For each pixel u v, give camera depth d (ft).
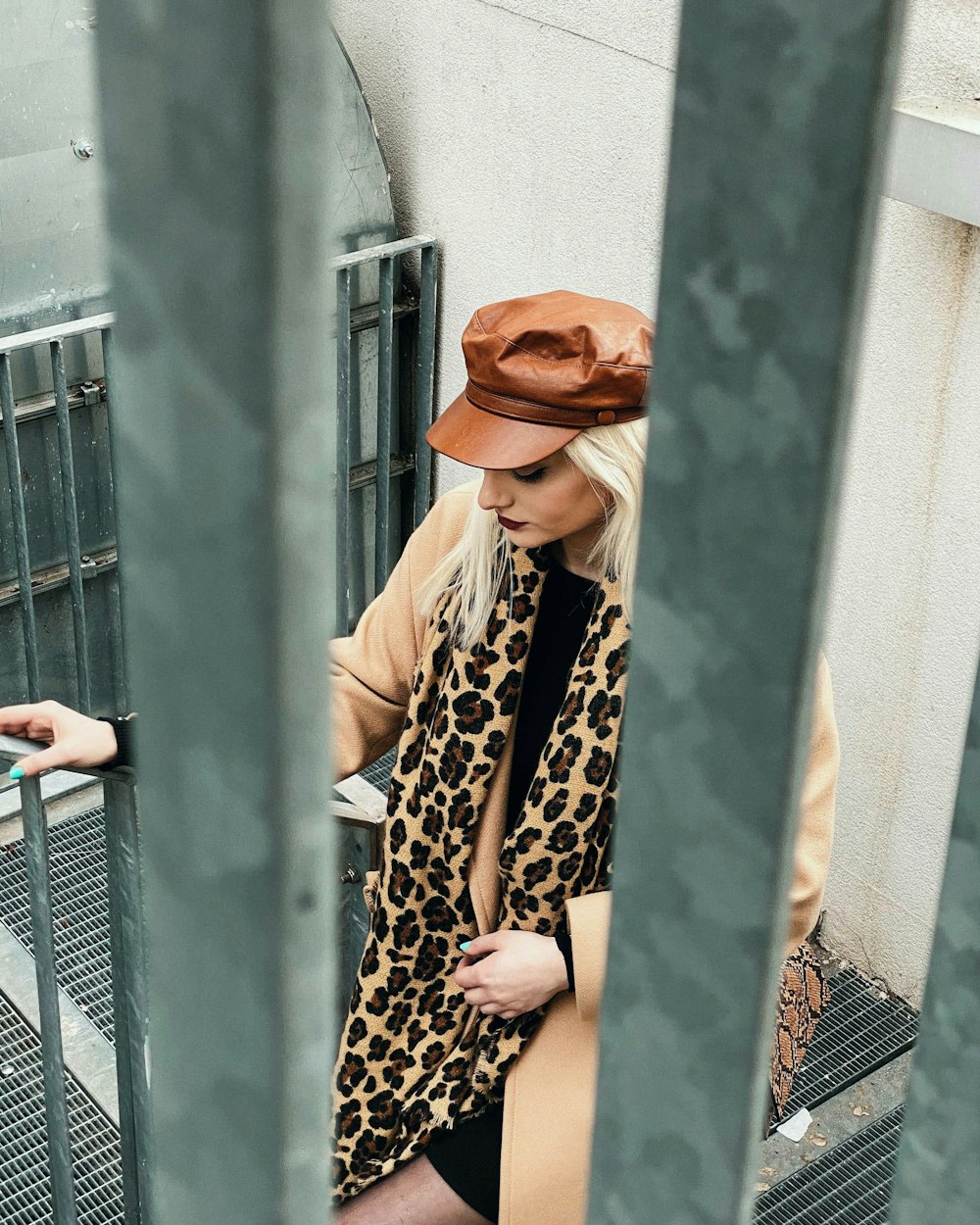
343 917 8.28
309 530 0.90
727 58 1.03
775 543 1.13
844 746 12.74
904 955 12.98
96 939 13.73
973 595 11.34
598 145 13.46
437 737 7.18
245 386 0.85
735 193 1.06
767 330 1.08
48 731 6.47
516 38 13.75
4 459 14.64
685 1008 1.33
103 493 15.46
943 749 12.00
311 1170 1.15
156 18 0.78
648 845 1.29
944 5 9.91
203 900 1.03
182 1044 1.11
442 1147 7.28
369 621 7.85
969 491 11.09
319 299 0.85
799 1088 12.36
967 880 1.53
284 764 0.96
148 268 0.84
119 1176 11.55
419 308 15.76
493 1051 7.11
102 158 0.83
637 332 6.56
